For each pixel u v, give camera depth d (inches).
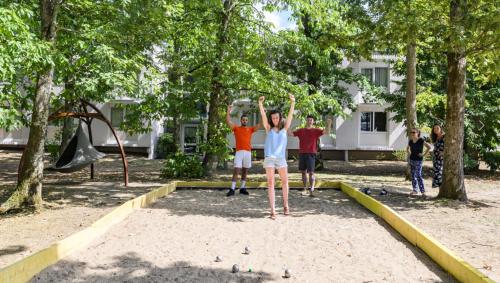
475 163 741.9
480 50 381.4
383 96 783.1
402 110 745.6
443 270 194.9
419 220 306.8
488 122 733.9
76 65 386.9
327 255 218.4
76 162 510.9
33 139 348.2
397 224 271.3
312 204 375.6
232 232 267.3
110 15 445.7
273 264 203.2
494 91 709.9
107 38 408.8
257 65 601.6
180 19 601.0
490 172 771.4
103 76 403.5
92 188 481.7
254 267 198.4
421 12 373.4
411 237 242.5
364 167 896.9
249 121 1111.0
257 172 749.3
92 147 544.7
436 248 205.6
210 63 590.2
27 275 176.1
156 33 494.6
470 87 722.8
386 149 1122.0
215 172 719.7
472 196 439.5
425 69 737.6
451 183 401.1
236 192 451.2
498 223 297.3
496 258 210.8
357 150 1143.6
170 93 580.1
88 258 208.7
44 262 191.0
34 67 327.9
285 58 745.0
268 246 235.1
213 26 613.3
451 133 402.0
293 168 837.8
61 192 444.5
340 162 1047.0
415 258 213.6
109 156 1058.7
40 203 346.6
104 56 380.5
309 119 426.9
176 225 285.4
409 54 592.7
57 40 386.9
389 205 372.2
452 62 396.8
